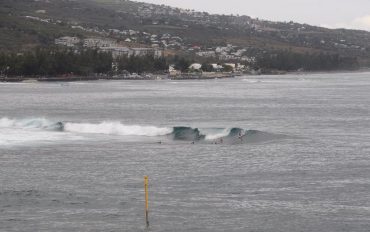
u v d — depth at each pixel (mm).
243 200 111250
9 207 106688
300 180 127062
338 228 96750
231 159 150875
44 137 186625
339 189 119500
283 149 167125
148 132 195750
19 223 98438
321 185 122625
